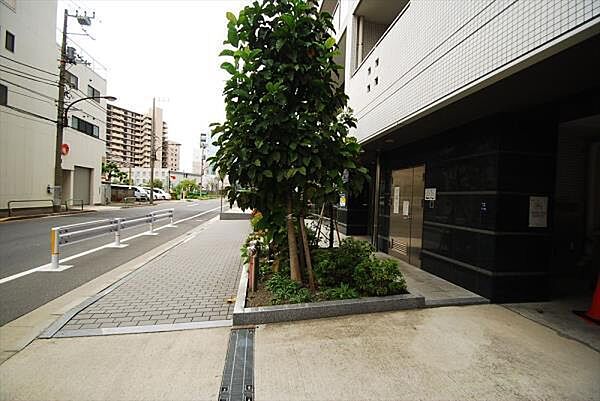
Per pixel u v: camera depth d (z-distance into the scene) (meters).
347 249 5.48
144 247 10.12
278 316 4.13
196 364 3.18
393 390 2.78
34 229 12.93
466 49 4.05
